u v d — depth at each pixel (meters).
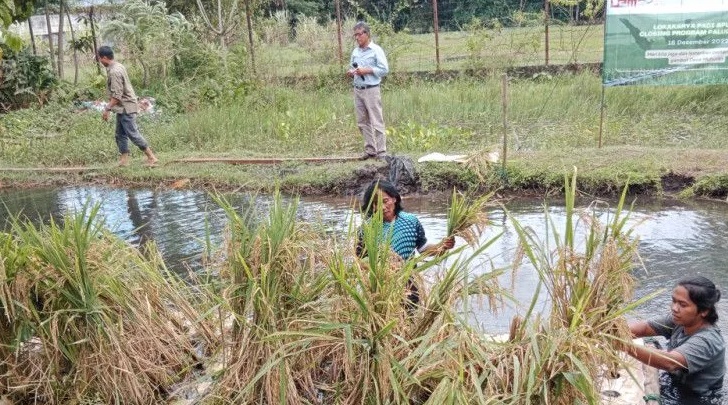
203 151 11.30
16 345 3.67
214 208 8.48
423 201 8.41
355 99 9.49
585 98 11.98
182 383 3.92
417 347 3.21
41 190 9.99
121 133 10.36
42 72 15.32
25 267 3.69
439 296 3.30
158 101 14.52
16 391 3.77
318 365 3.66
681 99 11.34
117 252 3.99
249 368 3.52
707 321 3.99
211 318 4.16
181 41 16.23
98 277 3.78
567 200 3.24
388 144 10.43
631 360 3.73
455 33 20.78
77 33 21.53
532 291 5.41
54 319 3.59
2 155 11.84
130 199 9.16
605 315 3.23
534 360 2.97
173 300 4.24
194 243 7.11
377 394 3.03
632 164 8.37
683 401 4.00
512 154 9.25
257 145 11.30
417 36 21.41
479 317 4.97
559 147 9.66
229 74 14.66
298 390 3.54
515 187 8.44
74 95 15.30
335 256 3.48
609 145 9.70
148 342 3.88
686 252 6.23
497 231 6.97
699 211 7.41
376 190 3.83
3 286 3.60
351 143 10.83
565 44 18.47
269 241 3.51
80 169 10.55
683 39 8.73
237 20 16.52
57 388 3.74
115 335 3.73
